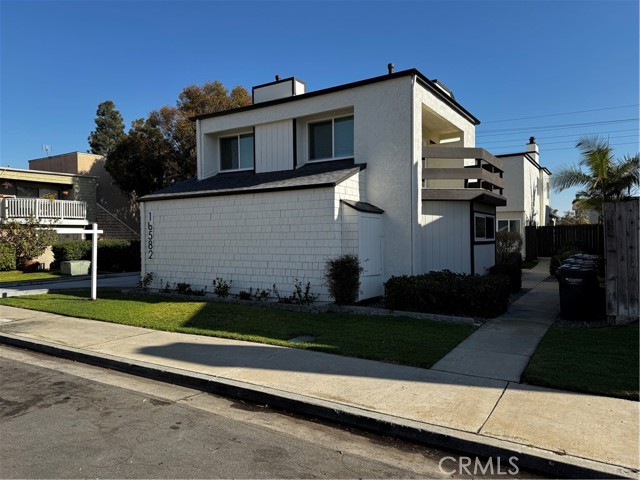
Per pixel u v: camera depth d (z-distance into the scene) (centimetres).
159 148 2853
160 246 1419
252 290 1222
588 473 359
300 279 1139
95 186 3070
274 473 376
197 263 1334
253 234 1217
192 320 946
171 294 1317
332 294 1063
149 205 1444
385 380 573
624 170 1947
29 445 425
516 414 460
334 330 836
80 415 503
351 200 1144
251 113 1423
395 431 447
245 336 804
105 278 2083
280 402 525
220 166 1575
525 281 1614
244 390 555
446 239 1252
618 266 808
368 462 398
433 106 1277
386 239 1183
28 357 766
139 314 1020
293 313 1002
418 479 369
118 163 2914
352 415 474
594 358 618
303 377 591
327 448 425
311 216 1118
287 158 1362
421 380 570
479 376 580
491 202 1360
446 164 1528
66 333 875
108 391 588
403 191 1159
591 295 896
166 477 367
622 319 807
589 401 490
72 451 413
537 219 2978
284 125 1370
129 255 2550
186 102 2912
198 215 1328
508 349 700
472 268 1277
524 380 559
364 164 1204
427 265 1220
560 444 396
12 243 2278
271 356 690
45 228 2392
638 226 789
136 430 462
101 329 905
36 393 579
